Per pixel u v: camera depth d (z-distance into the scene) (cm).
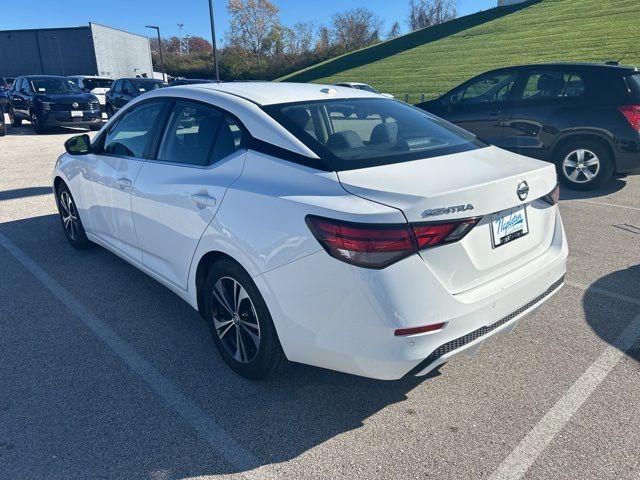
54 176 506
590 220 596
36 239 552
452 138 319
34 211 665
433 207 221
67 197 496
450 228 225
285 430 259
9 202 712
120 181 379
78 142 444
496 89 792
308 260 236
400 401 281
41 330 358
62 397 284
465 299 236
